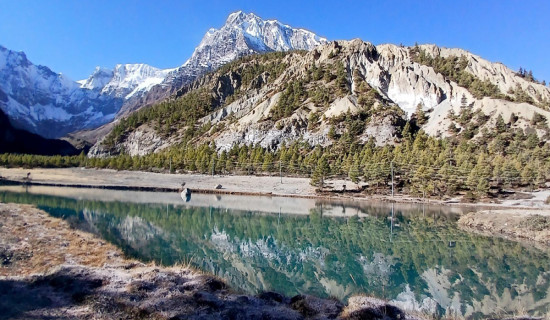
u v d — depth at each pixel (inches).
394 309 759.1
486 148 4822.8
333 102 6983.3
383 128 5831.7
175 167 5403.5
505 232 1971.0
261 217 2490.2
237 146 5989.2
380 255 1499.8
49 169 5383.9
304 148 5792.3
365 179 4183.1
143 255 1268.5
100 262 1014.4
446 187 3710.6
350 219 2465.6
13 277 744.3
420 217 2588.6
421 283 1146.0
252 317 675.4
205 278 861.2
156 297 714.8
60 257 1032.2
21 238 1194.0
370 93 7081.7
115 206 2672.2
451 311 906.7
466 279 1190.3
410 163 4040.4
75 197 3095.5
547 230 1801.2
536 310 922.7
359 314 716.7
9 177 4382.4
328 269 1284.4
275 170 5068.9
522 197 3366.1
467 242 1749.5
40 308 609.3
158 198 3400.6
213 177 4931.1
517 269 1302.9
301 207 3080.7
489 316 866.1
